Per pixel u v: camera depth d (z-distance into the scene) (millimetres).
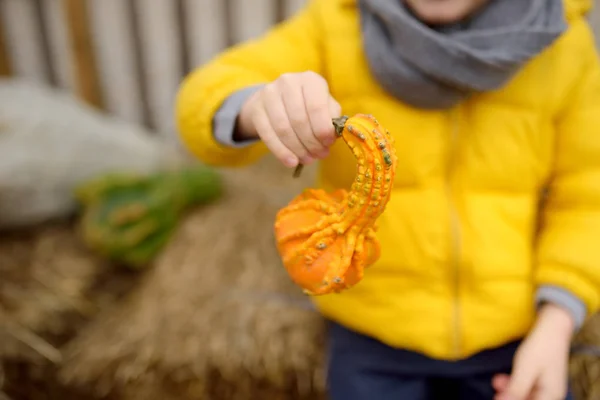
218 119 655
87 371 1011
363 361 802
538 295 722
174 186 1348
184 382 971
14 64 1791
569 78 720
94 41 1704
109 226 1232
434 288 741
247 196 1471
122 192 1305
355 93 726
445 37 659
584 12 751
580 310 704
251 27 1657
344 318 781
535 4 670
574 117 731
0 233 1320
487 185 736
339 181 744
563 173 751
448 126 723
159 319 1056
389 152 525
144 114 1812
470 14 692
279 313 1027
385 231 737
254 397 968
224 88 674
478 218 730
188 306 1072
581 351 893
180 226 1331
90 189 1334
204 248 1229
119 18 1677
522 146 722
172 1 1637
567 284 705
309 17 777
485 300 733
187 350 980
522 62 663
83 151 1421
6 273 1204
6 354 1031
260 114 589
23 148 1320
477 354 775
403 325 747
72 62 1706
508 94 714
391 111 715
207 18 1661
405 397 793
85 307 1179
